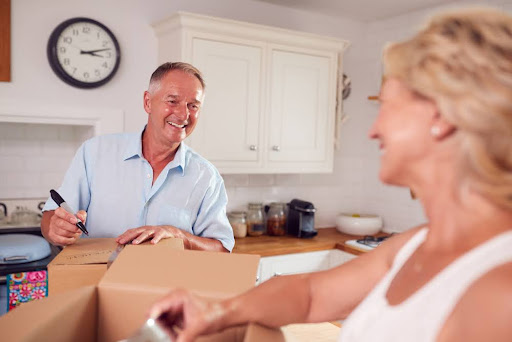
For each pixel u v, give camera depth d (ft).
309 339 3.20
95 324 2.69
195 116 5.56
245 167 9.09
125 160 5.65
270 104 9.27
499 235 1.65
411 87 1.76
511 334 1.34
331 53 9.95
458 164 1.70
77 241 4.08
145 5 8.92
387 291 2.03
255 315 2.28
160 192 5.63
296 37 9.28
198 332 2.15
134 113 8.97
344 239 10.17
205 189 5.75
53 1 8.11
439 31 1.73
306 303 2.49
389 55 1.87
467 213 1.73
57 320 2.29
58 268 3.27
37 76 8.09
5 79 7.79
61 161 8.96
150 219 5.60
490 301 1.42
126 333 2.66
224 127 8.77
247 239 9.80
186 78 5.39
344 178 11.69
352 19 11.28
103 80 8.48
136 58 8.92
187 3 9.28
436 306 1.67
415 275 1.91
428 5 9.91
